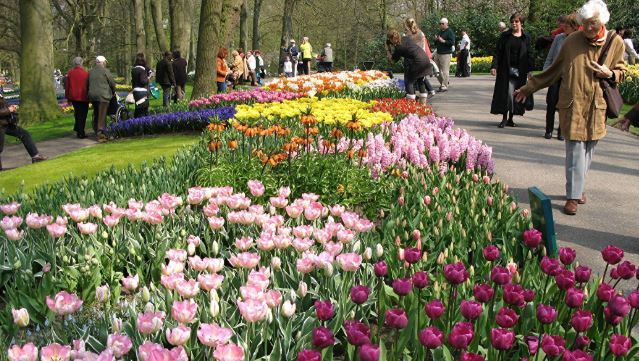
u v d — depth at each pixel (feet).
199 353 9.07
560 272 10.93
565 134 20.86
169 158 33.53
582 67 20.31
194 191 16.42
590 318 8.93
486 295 9.69
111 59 195.21
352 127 22.30
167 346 10.08
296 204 15.02
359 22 190.90
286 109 26.81
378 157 22.41
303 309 12.00
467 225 16.02
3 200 18.78
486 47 126.31
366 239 14.51
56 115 66.54
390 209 18.13
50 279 12.73
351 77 58.70
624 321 10.75
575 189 21.08
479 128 39.68
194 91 63.05
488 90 68.49
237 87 90.12
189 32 119.24
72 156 37.93
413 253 11.12
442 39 66.74
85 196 18.65
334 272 12.62
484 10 136.87
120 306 12.12
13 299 12.32
